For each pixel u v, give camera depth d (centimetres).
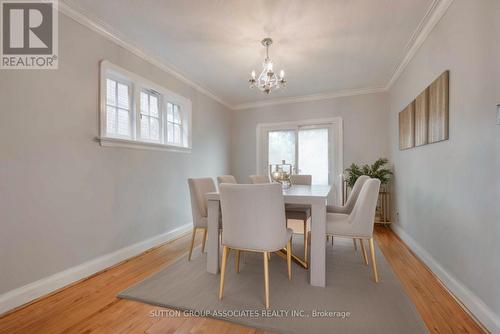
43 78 183
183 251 275
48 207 185
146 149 283
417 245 256
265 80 268
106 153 233
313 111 445
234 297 173
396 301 166
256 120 490
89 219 216
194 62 306
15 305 163
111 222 237
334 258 245
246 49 272
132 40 253
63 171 195
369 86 394
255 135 491
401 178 321
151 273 216
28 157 173
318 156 449
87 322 148
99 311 159
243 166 500
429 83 226
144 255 263
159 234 301
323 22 220
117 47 246
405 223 302
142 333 138
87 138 215
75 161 205
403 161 312
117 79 255
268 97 455
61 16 195
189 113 366
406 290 182
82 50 211
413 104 266
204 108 411
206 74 346
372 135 405
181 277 205
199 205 245
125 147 254
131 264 238
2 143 160
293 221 430
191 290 183
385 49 270
